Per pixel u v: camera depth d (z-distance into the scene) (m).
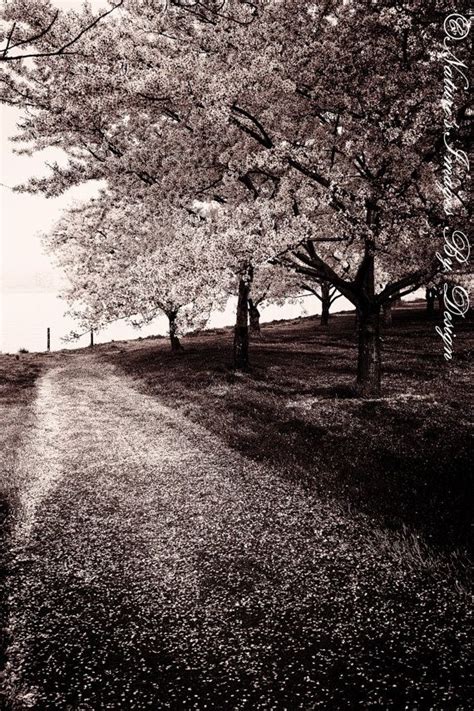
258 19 17.42
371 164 17.81
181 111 18.09
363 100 16.16
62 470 12.54
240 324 26.86
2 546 8.42
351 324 51.12
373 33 15.03
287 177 18.48
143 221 23.70
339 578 7.36
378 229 17.42
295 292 50.62
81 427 17.17
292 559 7.95
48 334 55.25
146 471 12.38
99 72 15.51
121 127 21.19
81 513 9.85
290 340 41.28
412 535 8.36
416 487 10.47
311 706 4.96
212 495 10.72
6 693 5.11
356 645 5.86
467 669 5.42
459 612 6.48
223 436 15.27
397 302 74.06
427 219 16.70
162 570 7.64
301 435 14.75
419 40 15.47
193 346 39.78
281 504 10.16
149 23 17.52
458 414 16.31
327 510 9.80
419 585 7.13
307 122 18.62
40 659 5.66
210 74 16.25
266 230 17.47
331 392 20.58
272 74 15.83
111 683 5.30
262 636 6.05
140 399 22.56
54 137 21.38
